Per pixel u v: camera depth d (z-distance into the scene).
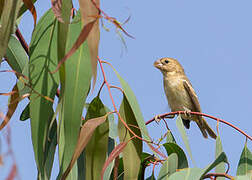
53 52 6.61
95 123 6.02
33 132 6.21
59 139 6.14
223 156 6.65
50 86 6.46
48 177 6.63
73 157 5.71
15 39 7.49
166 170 6.78
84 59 6.07
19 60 7.44
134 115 6.82
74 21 6.40
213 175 6.63
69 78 5.96
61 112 6.19
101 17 4.38
